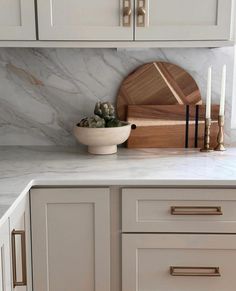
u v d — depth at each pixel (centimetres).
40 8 189
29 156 212
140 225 174
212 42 193
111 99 230
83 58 226
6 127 233
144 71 226
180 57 227
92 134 205
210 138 227
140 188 172
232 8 198
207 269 176
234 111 240
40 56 226
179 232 174
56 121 232
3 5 189
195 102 228
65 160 203
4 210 135
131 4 189
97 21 191
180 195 172
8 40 192
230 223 173
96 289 179
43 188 172
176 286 178
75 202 173
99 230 175
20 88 229
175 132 228
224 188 172
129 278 178
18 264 156
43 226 174
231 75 227
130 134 227
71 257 177
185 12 191
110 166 190
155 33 191
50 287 178
